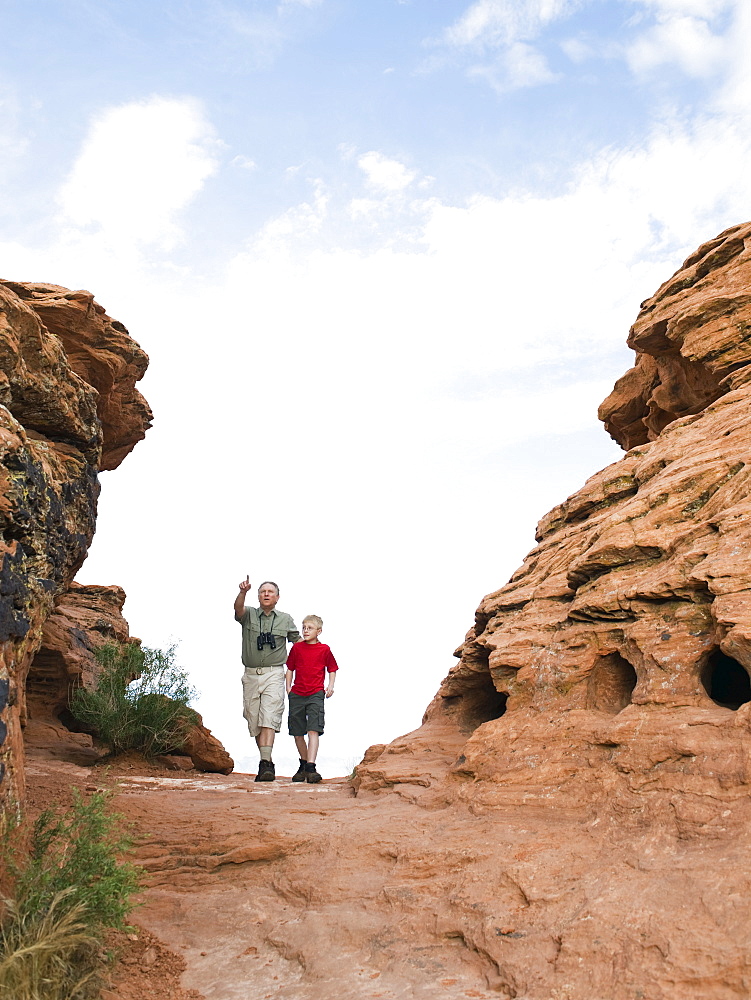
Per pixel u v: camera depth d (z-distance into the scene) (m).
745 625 5.30
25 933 3.97
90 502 8.57
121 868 4.64
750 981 3.52
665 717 5.63
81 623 13.95
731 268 9.36
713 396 9.70
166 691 12.55
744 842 4.39
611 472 9.07
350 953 4.73
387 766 8.55
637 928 4.02
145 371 12.00
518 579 9.56
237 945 5.08
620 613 6.59
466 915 4.78
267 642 10.52
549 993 3.88
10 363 6.65
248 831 6.55
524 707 7.16
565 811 5.72
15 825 4.73
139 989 4.49
